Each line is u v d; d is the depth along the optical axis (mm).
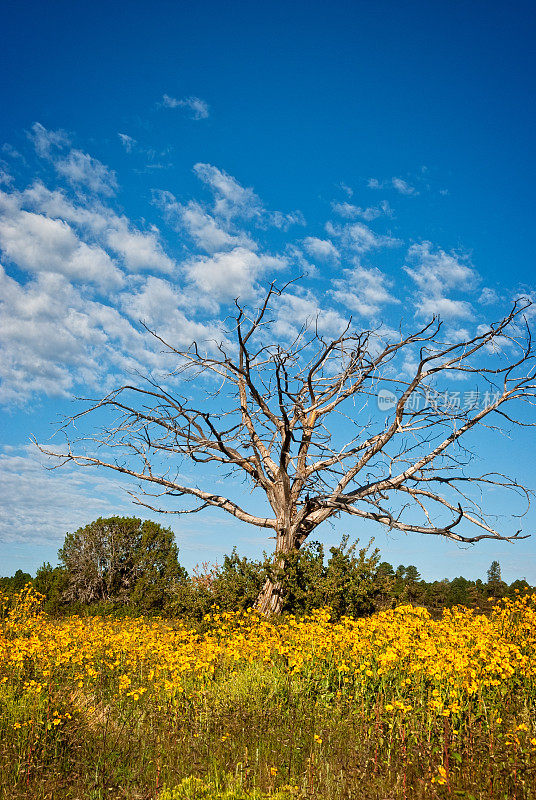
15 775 5098
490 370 15750
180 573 26375
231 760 5484
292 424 15547
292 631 9836
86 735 5926
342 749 5523
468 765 4875
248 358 16250
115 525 27469
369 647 7375
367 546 14883
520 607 10703
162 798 4531
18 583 29000
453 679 5781
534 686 6551
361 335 17078
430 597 25547
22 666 7645
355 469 16531
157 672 8102
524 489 15250
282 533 16156
